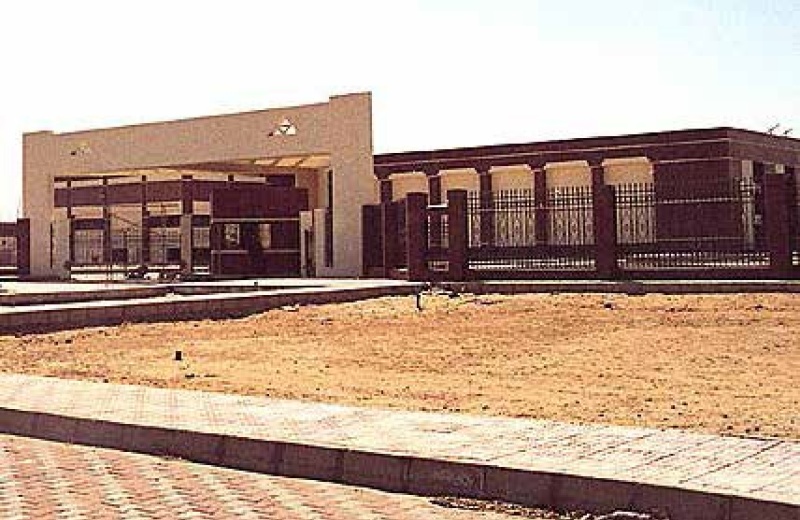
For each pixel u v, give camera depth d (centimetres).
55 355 1554
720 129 4000
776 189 2547
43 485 748
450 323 1991
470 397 1134
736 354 1479
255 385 1234
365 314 2164
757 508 607
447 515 666
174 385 1235
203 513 663
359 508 681
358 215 3662
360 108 3669
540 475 689
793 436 884
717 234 3334
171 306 2083
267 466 804
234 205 3884
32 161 4503
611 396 1131
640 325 1864
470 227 3250
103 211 5566
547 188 4378
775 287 2209
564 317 2019
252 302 2231
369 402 1099
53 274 4400
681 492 636
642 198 2861
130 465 823
